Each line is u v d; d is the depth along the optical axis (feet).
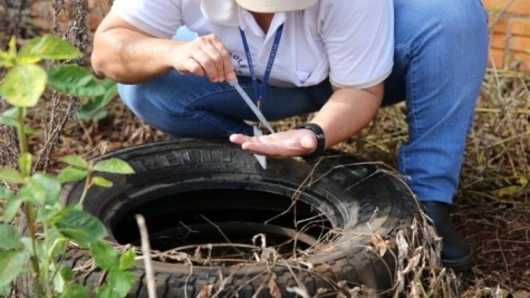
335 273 6.79
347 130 7.77
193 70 7.41
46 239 6.10
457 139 8.18
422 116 8.21
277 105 8.54
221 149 8.43
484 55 8.20
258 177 8.29
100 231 6.00
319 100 8.52
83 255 6.86
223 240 8.39
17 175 5.87
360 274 6.87
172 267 6.73
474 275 8.40
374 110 7.94
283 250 8.25
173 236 8.34
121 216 7.91
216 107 8.58
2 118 6.28
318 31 7.89
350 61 7.81
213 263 7.22
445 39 8.02
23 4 11.15
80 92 5.99
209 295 6.53
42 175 5.87
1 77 9.64
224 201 8.37
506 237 8.99
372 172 8.05
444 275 7.28
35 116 10.50
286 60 8.05
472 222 9.18
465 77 8.09
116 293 6.17
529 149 10.14
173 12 7.96
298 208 8.25
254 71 8.12
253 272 6.68
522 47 11.35
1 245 6.08
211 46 7.44
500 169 9.77
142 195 8.08
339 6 7.70
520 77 11.04
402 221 7.39
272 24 7.79
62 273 6.32
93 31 11.30
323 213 7.96
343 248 7.05
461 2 8.09
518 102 10.65
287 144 7.46
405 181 8.18
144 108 8.73
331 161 8.24
